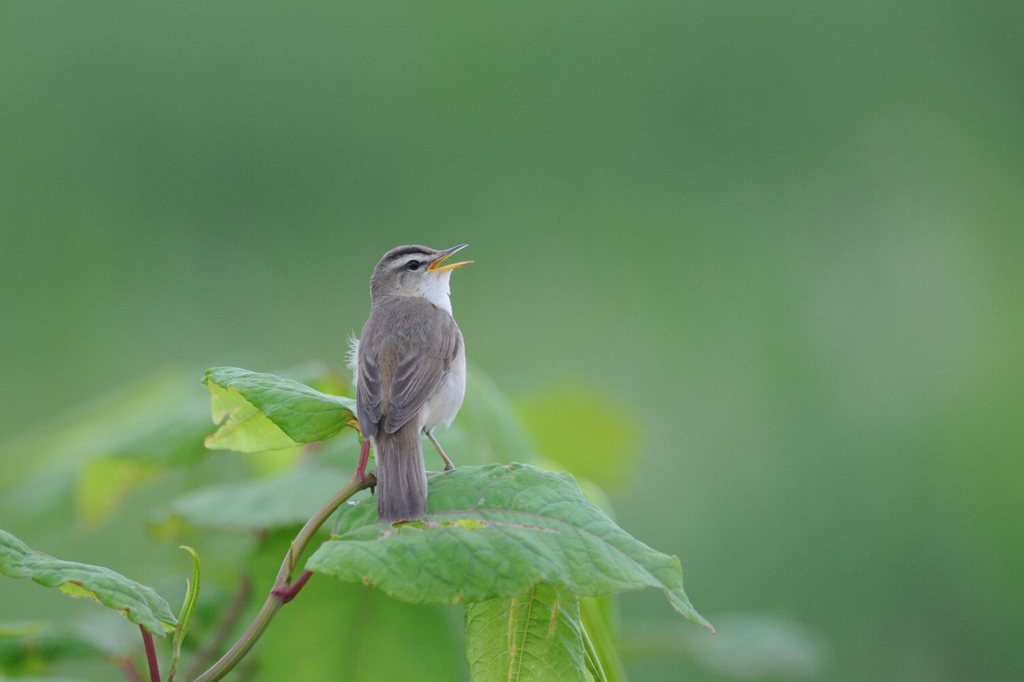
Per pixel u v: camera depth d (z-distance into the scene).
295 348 16.27
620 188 17.86
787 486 14.96
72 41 16.27
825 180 18.02
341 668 5.41
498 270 17.34
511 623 4.38
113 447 6.59
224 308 16.19
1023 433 15.02
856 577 14.16
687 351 16.77
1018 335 16.58
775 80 18.28
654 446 15.06
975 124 18.20
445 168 17.52
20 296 15.48
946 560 14.27
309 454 6.34
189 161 16.55
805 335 16.77
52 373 15.11
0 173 15.79
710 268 17.47
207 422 6.66
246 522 5.58
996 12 18.62
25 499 7.56
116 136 16.33
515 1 18.02
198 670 6.01
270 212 16.73
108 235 15.98
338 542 4.03
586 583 3.88
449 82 17.73
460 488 4.35
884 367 16.45
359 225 17.12
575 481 4.41
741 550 14.26
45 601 10.09
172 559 8.12
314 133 17.05
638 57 18.20
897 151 18.12
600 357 16.78
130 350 15.52
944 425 15.34
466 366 7.11
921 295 17.27
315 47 17.16
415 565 3.91
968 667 13.73
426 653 5.45
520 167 17.78
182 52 16.66
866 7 18.55
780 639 8.73
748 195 17.94
